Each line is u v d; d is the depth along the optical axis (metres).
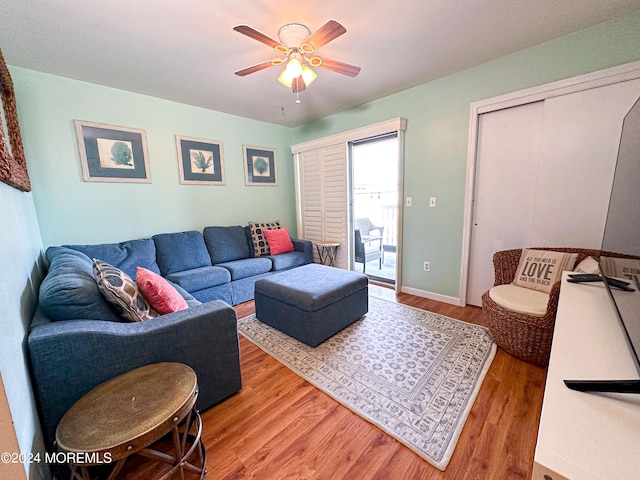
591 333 0.98
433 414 1.37
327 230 3.95
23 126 2.17
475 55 2.18
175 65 2.18
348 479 1.08
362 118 3.29
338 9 1.59
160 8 1.52
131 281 1.46
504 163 2.38
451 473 1.08
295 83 1.98
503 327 1.79
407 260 3.13
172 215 3.11
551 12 1.67
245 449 1.22
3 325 0.84
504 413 1.36
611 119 1.83
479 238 2.61
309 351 2.00
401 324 2.38
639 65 1.70
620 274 1.10
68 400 1.05
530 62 2.10
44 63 2.08
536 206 2.18
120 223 2.73
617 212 1.25
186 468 1.08
